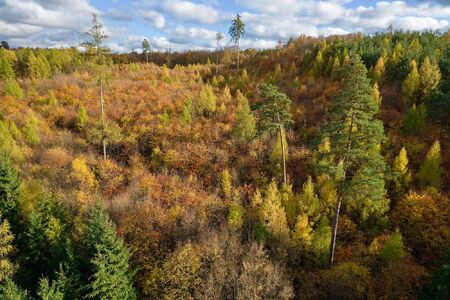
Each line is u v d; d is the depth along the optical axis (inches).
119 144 1633.9
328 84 1985.7
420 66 1801.2
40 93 2253.9
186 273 778.8
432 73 1577.3
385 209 1053.8
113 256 709.9
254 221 1067.9
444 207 1041.5
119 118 1834.4
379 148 1258.6
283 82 2210.9
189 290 781.3
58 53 3324.3
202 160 1485.0
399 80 1841.8
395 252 856.3
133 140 1633.9
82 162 1330.0
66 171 1337.4
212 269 788.6
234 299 729.0
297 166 1386.6
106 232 736.3
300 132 1606.8
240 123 1573.6
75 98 2101.4
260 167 1433.3
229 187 1275.8
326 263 929.5
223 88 2359.7
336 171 762.2
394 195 1164.5
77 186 1264.8
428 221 1024.9
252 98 2048.5
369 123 735.1
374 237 1032.8
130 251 928.3
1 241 797.9
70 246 791.7
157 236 979.9
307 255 948.6
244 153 1529.3
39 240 859.4
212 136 1648.6
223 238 894.4
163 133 1672.0
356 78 719.7
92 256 770.8
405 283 789.2
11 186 972.6
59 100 2090.3
